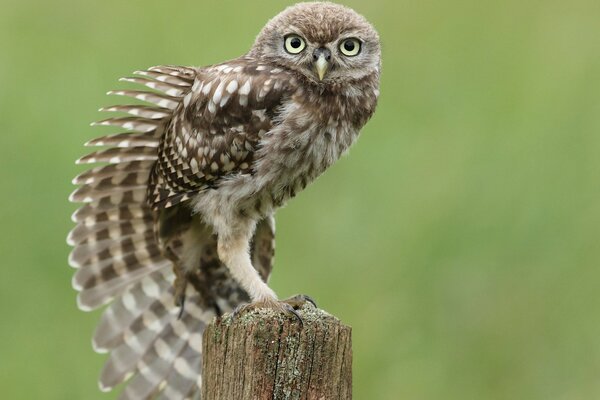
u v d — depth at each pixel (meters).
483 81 15.40
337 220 14.16
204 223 11.07
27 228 13.70
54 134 14.16
